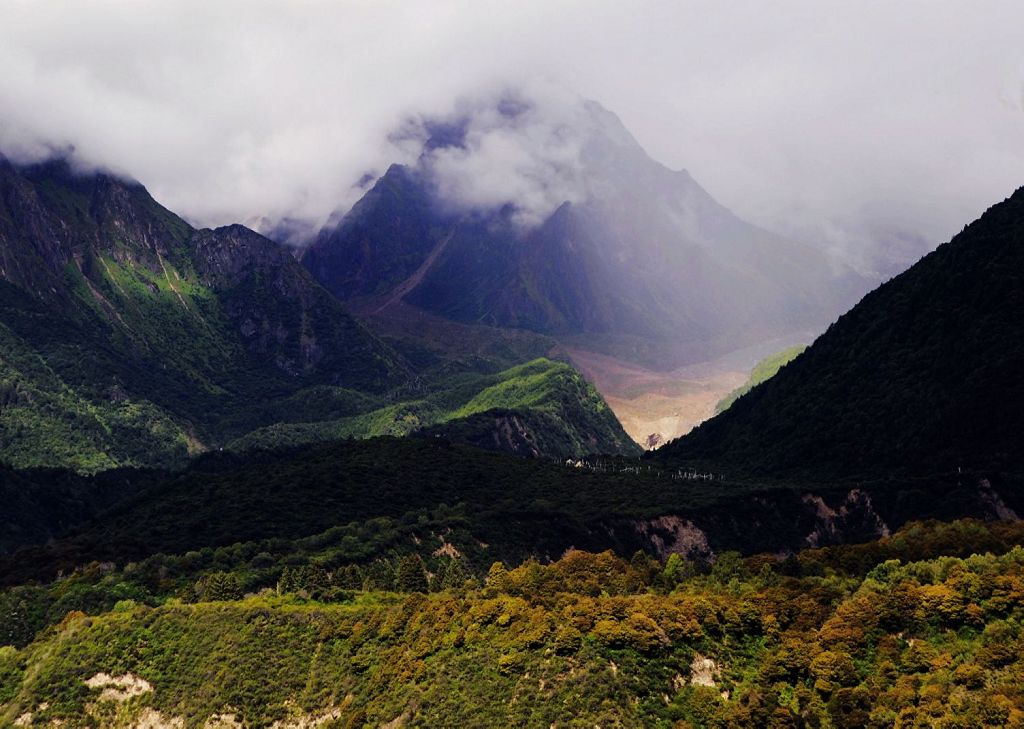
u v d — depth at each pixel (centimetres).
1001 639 12700
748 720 12219
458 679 13788
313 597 17825
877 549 16562
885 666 12775
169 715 15338
